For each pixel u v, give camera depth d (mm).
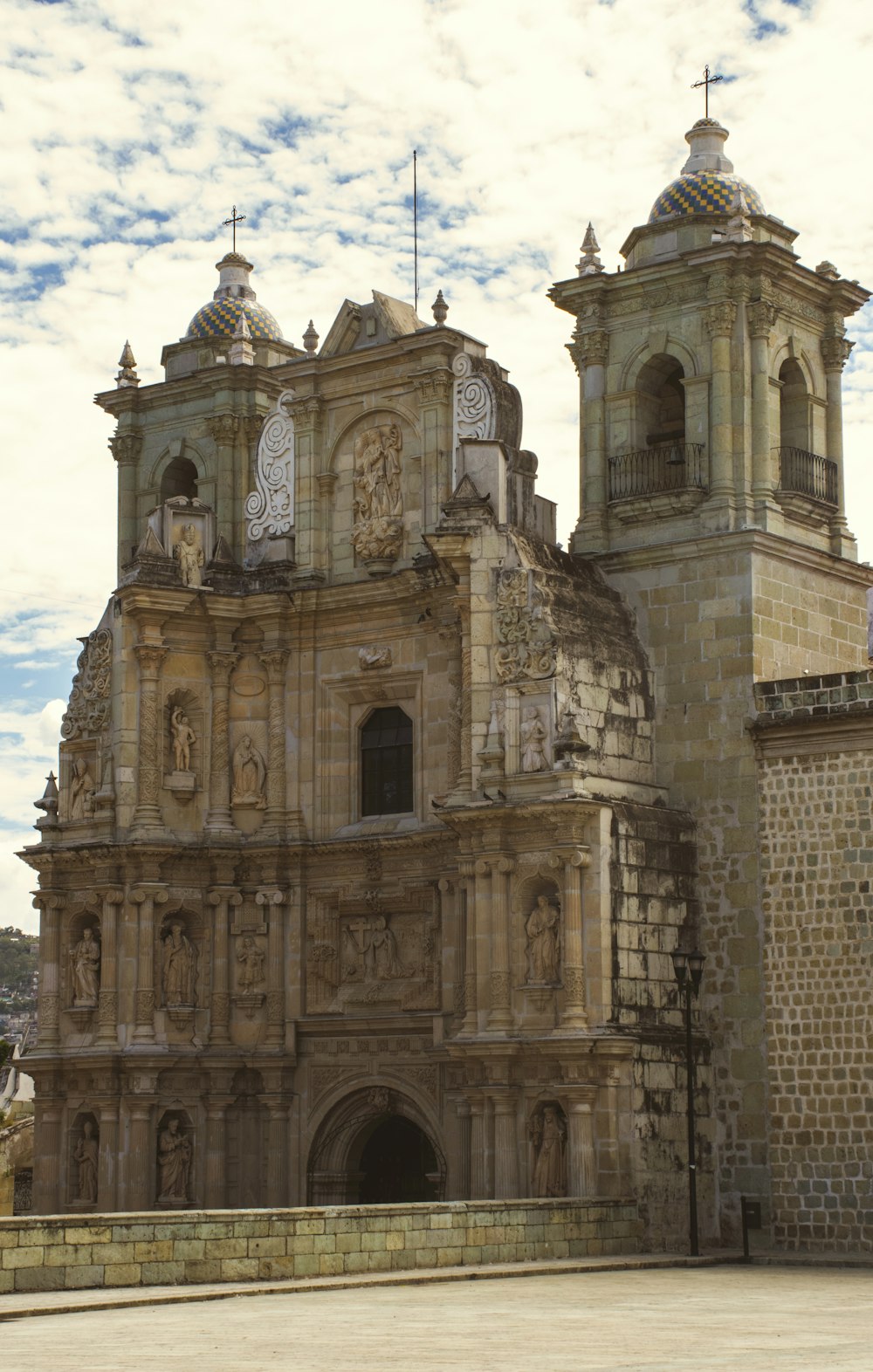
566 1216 43031
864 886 47344
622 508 52750
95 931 54531
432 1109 51000
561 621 48719
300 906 54188
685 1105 47531
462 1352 23156
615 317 54188
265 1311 30047
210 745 55156
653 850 48438
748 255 51812
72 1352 23641
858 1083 46781
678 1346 23953
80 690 55750
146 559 54875
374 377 55219
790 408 54094
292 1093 53438
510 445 52500
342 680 54812
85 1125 53250
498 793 47844
